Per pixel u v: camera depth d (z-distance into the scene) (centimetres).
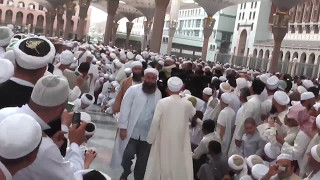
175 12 5150
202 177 527
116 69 1166
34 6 8181
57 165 207
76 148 287
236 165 501
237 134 590
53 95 220
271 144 504
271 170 397
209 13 4081
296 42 5338
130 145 558
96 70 903
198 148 577
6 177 164
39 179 202
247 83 766
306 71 4125
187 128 527
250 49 6309
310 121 443
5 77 287
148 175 518
